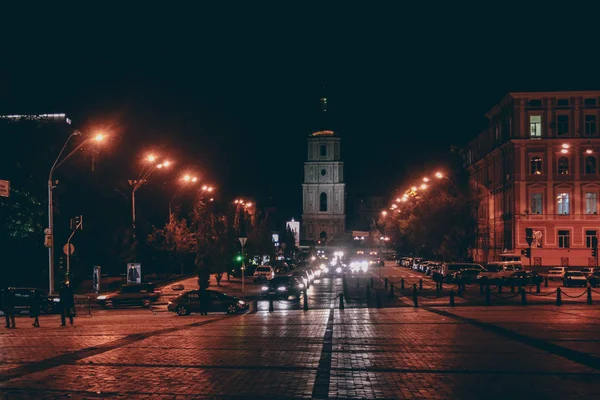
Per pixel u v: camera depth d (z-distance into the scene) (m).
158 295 42.00
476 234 80.81
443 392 12.01
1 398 11.50
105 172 63.72
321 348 17.89
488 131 91.62
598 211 75.69
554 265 75.81
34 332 23.39
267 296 43.22
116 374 13.81
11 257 52.53
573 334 20.58
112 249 59.03
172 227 63.00
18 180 52.59
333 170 186.88
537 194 76.75
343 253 165.00
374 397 11.62
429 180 97.81
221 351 17.31
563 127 76.50
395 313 30.03
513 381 13.00
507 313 29.03
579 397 11.57
